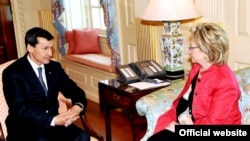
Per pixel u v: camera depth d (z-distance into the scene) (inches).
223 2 109.7
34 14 213.5
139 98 102.0
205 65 84.4
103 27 187.3
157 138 89.2
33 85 92.2
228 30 110.3
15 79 90.6
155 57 136.4
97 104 176.9
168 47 110.6
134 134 106.7
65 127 95.2
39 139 89.2
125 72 111.5
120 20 153.4
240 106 90.3
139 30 139.9
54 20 191.0
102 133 141.9
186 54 122.8
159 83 107.3
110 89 109.2
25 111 89.2
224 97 80.0
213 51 80.4
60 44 193.8
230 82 80.4
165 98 96.5
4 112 97.5
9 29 216.1
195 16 107.2
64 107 105.0
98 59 173.5
